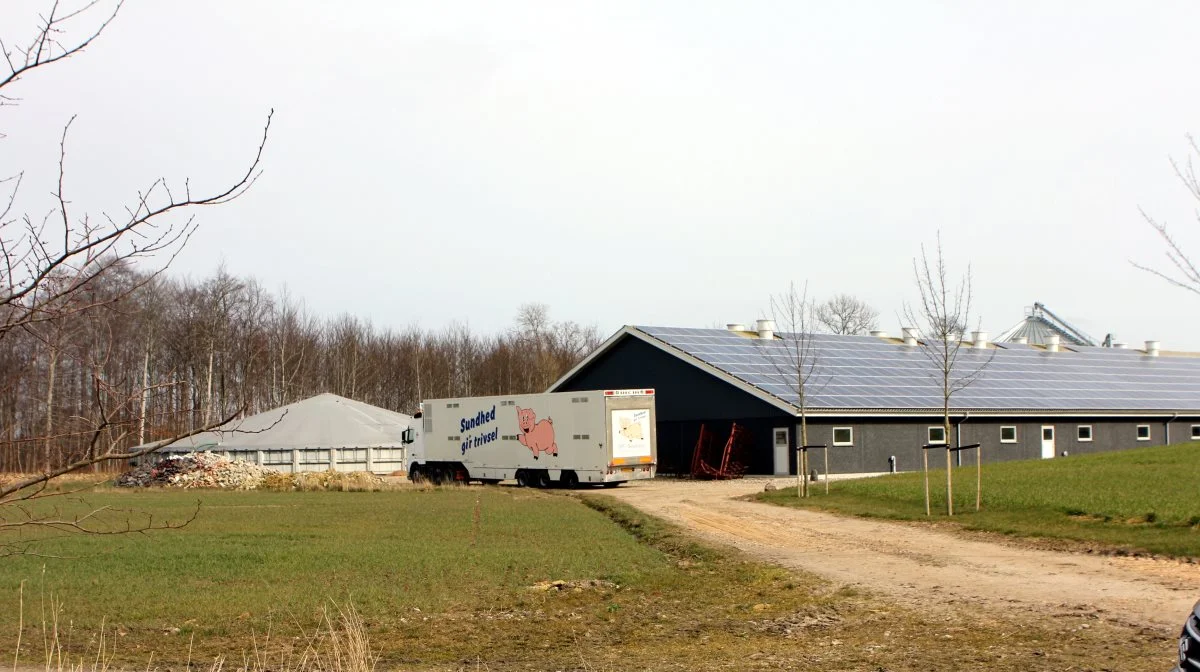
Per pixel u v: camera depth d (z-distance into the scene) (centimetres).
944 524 2284
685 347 4988
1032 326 9519
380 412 6125
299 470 5500
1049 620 1209
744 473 4553
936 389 4972
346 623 1078
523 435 4262
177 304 2884
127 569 1797
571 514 2886
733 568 1755
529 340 10531
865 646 1116
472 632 1272
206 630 1296
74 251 481
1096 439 5281
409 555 1955
